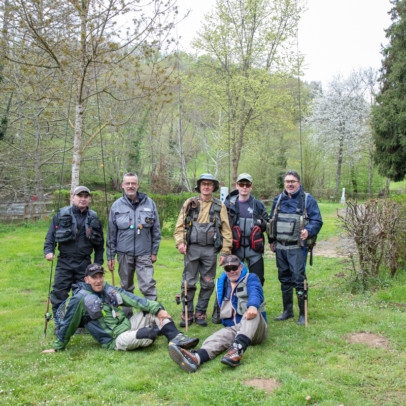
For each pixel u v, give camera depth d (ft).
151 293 16.99
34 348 14.84
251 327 13.07
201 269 17.08
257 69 61.82
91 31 28.71
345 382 11.25
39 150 62.75
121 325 14.66
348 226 21.52
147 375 12.16
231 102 63.77
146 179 122.93
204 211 16.81
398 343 13.61
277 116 69.00
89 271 14.48
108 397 10.96
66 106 35.29
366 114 128.36
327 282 22.71
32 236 44.37
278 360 12.85
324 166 134.41
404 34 77.77
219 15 61.72
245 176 16.92
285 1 59.67
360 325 15.46
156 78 32.60
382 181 135.85
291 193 16.89
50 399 10.97
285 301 17.15
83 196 16.67
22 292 23.67
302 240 16.29
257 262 17.01
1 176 65.26
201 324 16.78
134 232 17.01
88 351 14.29
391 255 20.49
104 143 69.51
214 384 11.41
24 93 39.68
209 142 96.63
